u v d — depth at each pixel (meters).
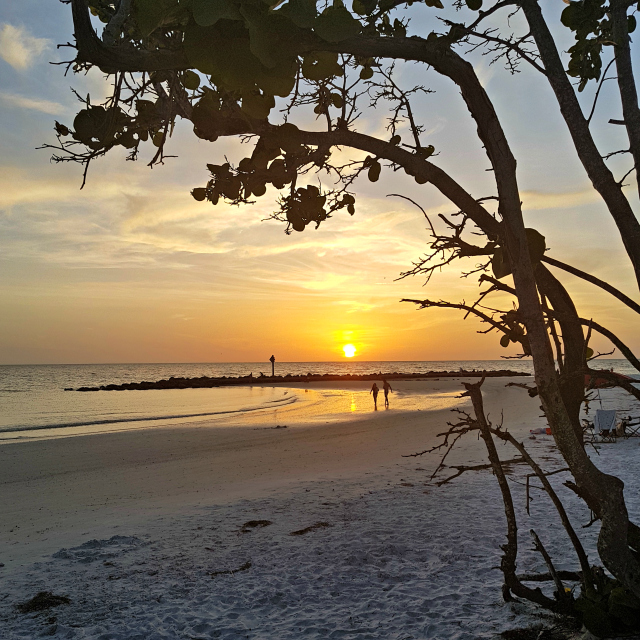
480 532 6.86
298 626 4.53
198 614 4.83
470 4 2.65
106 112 2.08
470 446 14.10
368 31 2.58
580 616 3.89
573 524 7.01
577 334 3.34
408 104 3.10
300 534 7.08
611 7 2.91
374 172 3.01
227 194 2.66
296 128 2.45
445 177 2.78
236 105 2.38
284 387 65.69
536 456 11.94
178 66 1.95
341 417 25.72
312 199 2.83
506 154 2.60
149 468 13.16
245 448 15.99
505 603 4.65
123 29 2.12
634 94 2.87
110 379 111.31
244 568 5.94
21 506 9.51
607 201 2.77
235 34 1.63
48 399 48.84
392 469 11.54
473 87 2.56
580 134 2.81
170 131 2.47
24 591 5.41
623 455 11.45
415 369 177.88
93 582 5.61
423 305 3.23
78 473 12.73
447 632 4.22
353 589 5.28
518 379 67.75
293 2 1.56
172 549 6.63
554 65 2.82
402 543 6.56
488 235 2.79
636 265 2.73
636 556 3.32
